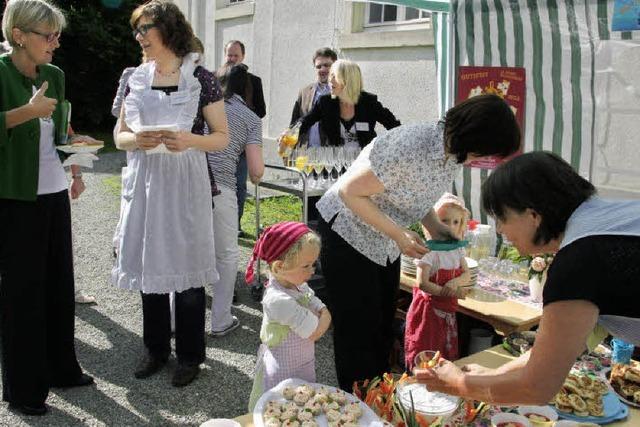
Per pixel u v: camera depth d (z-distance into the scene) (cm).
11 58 273
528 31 401
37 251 282
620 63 363
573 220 150
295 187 432
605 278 141
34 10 261
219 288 395
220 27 1062
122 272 309
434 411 200
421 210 260
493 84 424
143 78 300
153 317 339
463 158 216
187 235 305
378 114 477
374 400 213
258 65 937
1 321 289
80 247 591
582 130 387
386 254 268
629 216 148
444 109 476
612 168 377
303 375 242
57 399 316
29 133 267
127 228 305
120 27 1608
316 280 470
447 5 436
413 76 638
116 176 964
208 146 299
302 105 579
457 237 309
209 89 302
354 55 721
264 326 241
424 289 304
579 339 144
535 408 215
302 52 820
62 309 312
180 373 335
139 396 323
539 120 406
